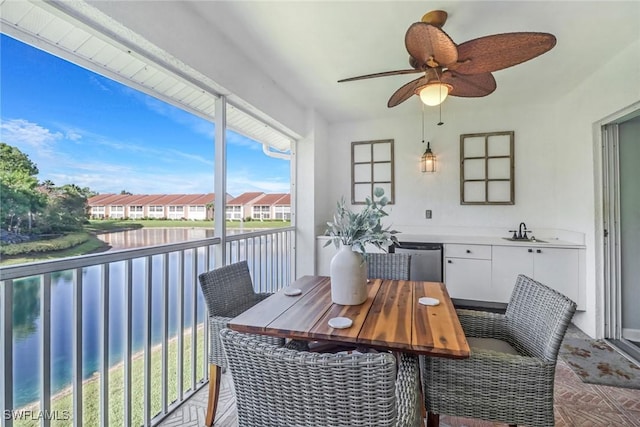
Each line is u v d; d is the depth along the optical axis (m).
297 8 1.90
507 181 3.74
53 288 1.44
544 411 1.27
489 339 1.71
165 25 1.71
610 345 2.68
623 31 2.12
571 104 3.23
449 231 3.96
